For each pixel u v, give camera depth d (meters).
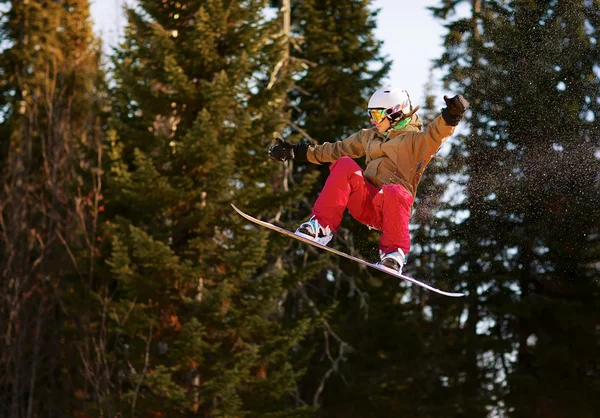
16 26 21.83
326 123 18.12
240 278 13.12
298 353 15.41
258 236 12.80
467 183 7.88
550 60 7.33
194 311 12.77
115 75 13.47
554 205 7.89
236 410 12.57
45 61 20.94
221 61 13.48
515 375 18.31
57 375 18.56
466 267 11.92
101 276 14.25
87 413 12.94
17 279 16.94
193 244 13.04
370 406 18.66
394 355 19.19
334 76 18.23
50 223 17.28
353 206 5.38
